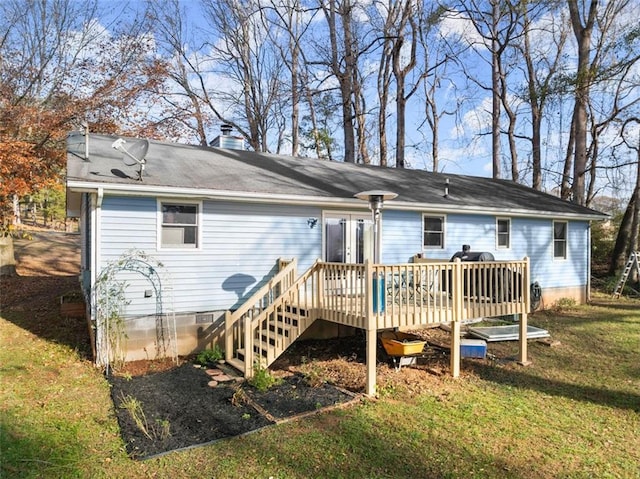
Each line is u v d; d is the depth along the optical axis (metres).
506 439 4.99
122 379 6.80
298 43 24.44
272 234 9.40
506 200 13.45
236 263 8.97
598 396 6.44
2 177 12.91
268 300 8.77
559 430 5.27
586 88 17.84
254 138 26.61
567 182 22.75
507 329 10.03
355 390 6.61
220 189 8.34
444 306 7.52
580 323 11.65
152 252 8.11
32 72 16.36
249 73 26.52
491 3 21.52
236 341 8.64
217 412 5.54
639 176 18.14
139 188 7.62
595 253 22.28
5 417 5.18
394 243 11.12
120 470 4.15
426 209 11.17
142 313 8.02
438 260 10.82
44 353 7.96
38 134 14.95
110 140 10.24
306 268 9.79
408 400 6.18
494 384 6.96
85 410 5.55
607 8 18.86
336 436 4.93
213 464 4.27
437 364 8.00
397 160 21.66
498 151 23.02
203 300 8.61
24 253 20.95
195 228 8.58
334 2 21.53
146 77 18.59
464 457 4.54
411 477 4.12
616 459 4.58
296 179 10.48
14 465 4.15
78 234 28.16
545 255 14.15
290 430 5.07
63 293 13.91
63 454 4.39
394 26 21.48
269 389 6.48
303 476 4.09
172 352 8.25
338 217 10.27
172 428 5.04
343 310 7.05
